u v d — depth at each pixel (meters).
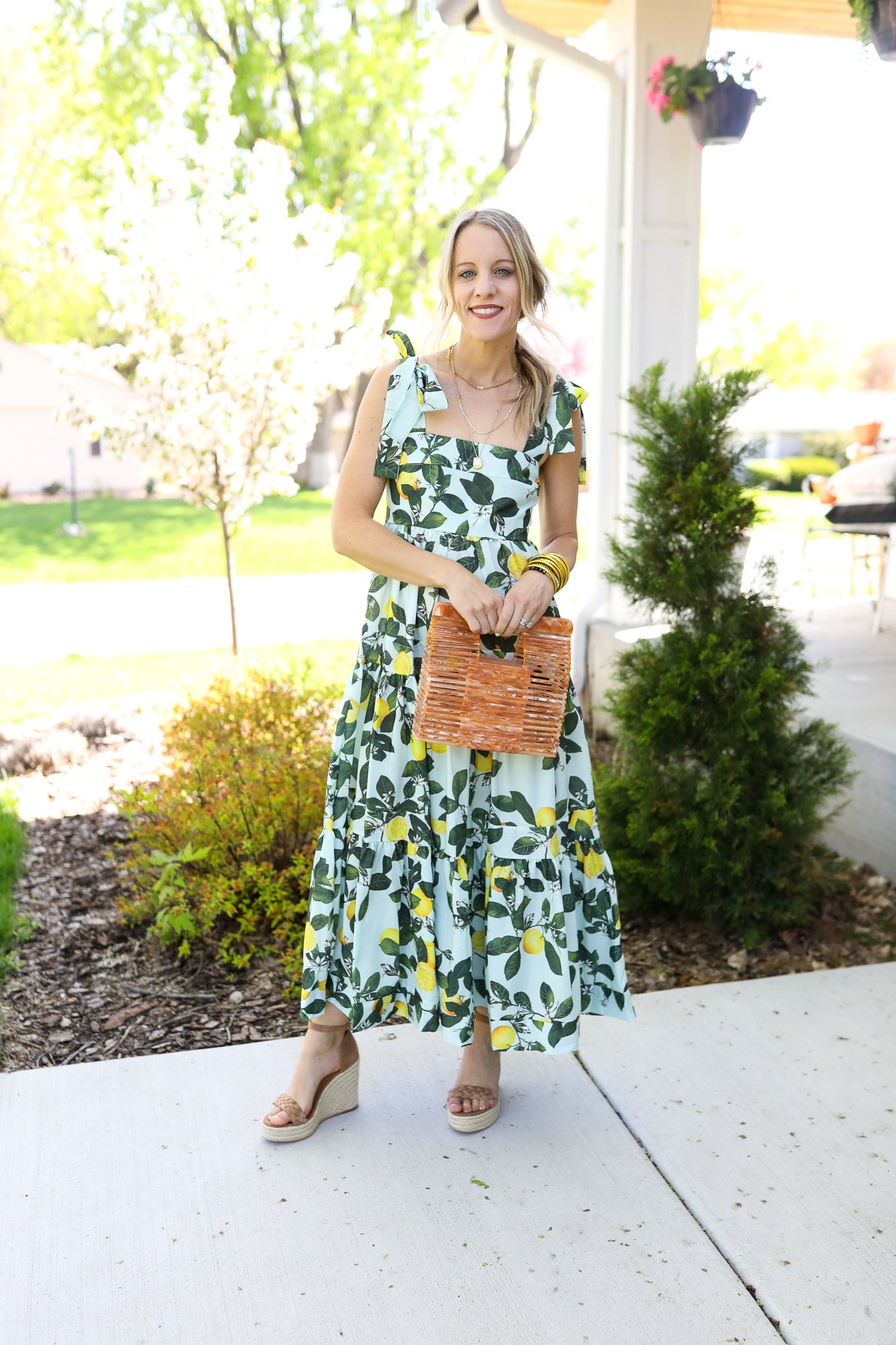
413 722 2.04
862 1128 2.22
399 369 1.99
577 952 2.14
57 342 25.80
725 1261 1.86
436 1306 1.76
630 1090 2.36
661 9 4.92
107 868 3.64
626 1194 2.03
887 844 3.56
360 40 19.41
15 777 4.63
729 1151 2.15
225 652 7.25
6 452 24.20
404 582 2.01
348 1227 1.94
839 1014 2.67
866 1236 1.92
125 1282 1.81
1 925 3.10
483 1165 2.11
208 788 3.40
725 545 3.15
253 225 6.09
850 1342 1.70
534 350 2.11
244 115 18.97
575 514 2.18
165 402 5.70
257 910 3.15
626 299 5.18
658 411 3.15
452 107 20.64
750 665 3.09
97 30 19.31
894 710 4.11
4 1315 1.75
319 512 17.02
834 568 7.28
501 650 2.07
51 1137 2.18
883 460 6.27
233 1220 1.96
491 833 2.06
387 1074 2.43
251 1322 1.74
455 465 2.00
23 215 23.23
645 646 3.25
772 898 3.15
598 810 3.36
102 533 15.18
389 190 19.83
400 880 2.12
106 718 5.27
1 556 13.41
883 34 3.43
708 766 3.16
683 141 5.08
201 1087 2.36
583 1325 1.73
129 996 2.84
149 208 5.86
